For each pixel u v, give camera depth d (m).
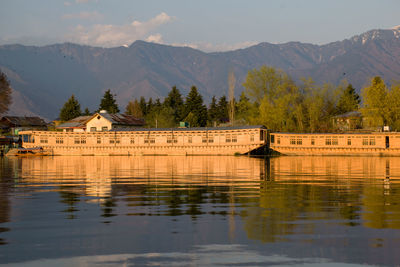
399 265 17.94
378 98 128.50
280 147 125.00
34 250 19.95
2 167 74.06
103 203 31.50
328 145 123.75
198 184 43.59
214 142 130.38
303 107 142.38
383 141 120.75
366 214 26.86
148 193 36.69
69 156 131.25
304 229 23.16
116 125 160.62
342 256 18.92
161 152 134.25
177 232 22.75
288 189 38.97
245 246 20.36
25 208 29.52
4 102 148.88
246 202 31.53
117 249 20.05
